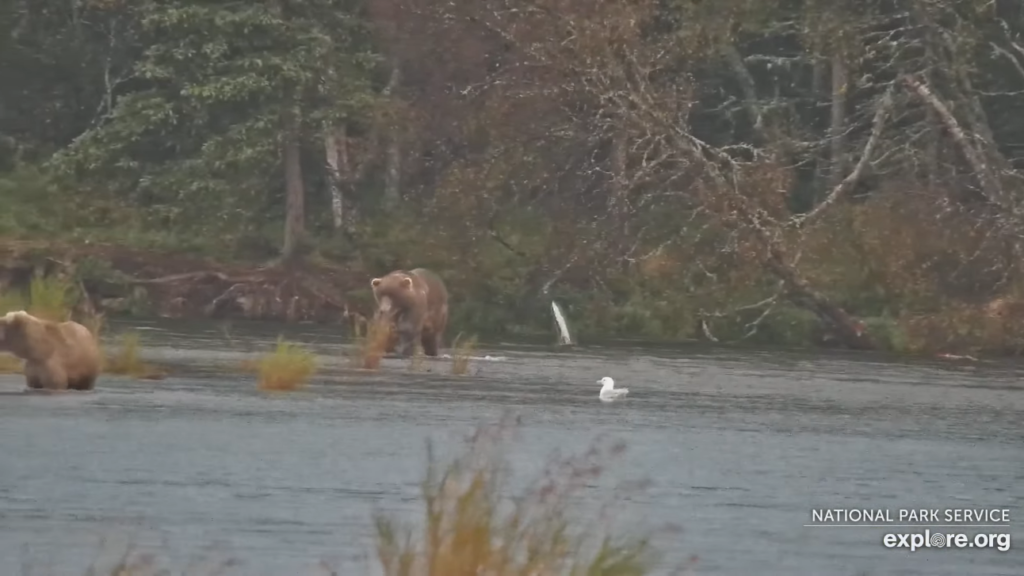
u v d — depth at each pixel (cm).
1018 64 3700
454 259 3556
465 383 1953
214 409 1534
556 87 3384
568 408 1691
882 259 3412
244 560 888
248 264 3778
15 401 1518
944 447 1508
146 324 3228
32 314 2192
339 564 881
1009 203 3391
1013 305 3266
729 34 3634
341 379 1931
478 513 783
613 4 3347
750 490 1189
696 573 902
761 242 3266
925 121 3619
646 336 3422
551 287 3519
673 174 3378
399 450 1283
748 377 2339
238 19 3734
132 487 1091
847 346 3334
